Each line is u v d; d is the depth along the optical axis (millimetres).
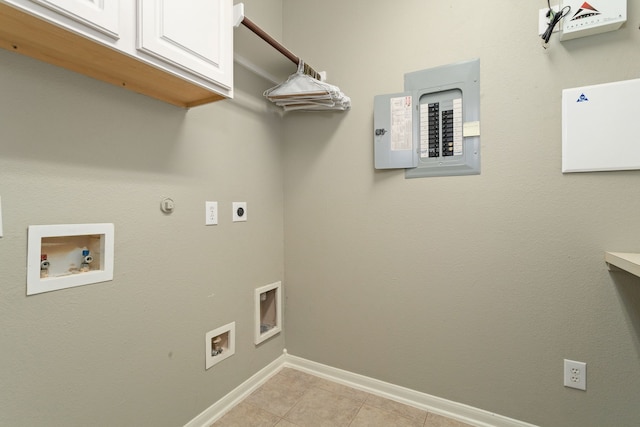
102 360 1026
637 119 1124
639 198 1137
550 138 1264
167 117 1234
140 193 1137
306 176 1855
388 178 1609
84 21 714
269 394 1646
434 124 1477
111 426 1049
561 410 1269
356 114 1692
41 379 883
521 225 1324
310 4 1824
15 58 825
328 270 1793
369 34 1644
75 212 953
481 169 1388
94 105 998
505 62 1331
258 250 1735
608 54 1166
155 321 1192
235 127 1576
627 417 1172
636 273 914
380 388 1638
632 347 1163
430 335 1517
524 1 1296
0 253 806
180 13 939
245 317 1636
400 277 1588
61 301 924
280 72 1812
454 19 1432
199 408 1371
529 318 1316
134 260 1119
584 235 1221
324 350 1813
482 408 1407
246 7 1616
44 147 883
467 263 1432
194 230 1352
